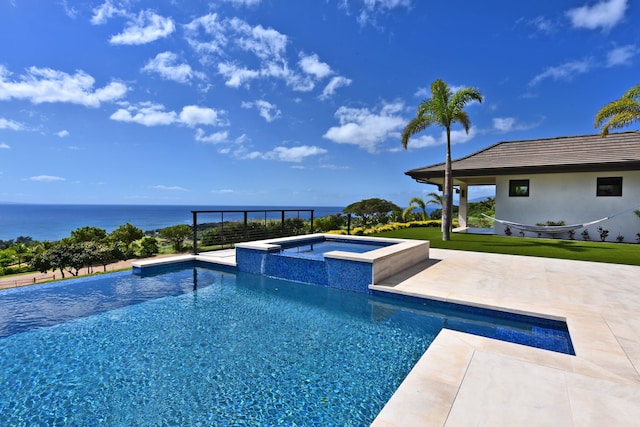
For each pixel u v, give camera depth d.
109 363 3.29
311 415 2.48
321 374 3.07
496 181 13.19
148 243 23.83
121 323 4.35
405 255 6.50
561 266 6.79
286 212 11.62
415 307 4.91
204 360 3.35
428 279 5.71
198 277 6.88
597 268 6.58
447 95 10.80
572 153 12.60
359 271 5.56
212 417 2.46
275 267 6.79
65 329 4.15
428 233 14.19
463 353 2.77
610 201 11.34
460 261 7.36
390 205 24.36
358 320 4.44
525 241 10.93
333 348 3.61
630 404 1.97
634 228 10.96
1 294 5.58
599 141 13.19
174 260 7.78
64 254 18.50
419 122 11.31
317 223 17.22
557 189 12.12
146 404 2.63
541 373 2.36
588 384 2.21
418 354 3.47
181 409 2.56
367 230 15.09
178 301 5.29
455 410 1.96
